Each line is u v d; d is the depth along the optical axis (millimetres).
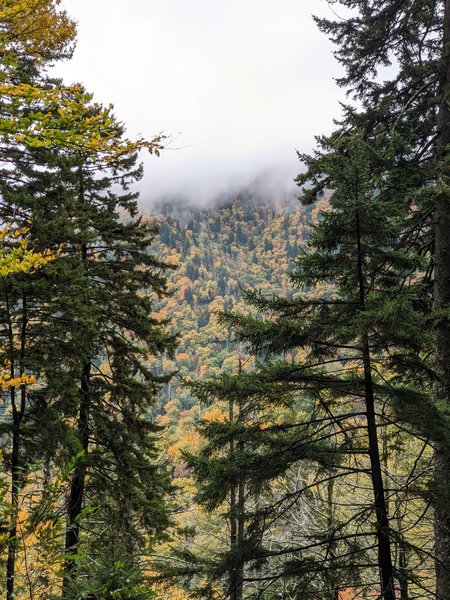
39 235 7020
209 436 6395
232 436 6227
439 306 7680
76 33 7270
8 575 4152
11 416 7719
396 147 7965
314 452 6004
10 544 3699
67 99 3555
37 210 7316
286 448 6148
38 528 3678
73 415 9578
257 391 5898
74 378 9234
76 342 7980
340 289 6180
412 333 5367
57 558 3631
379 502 5691
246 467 5965
